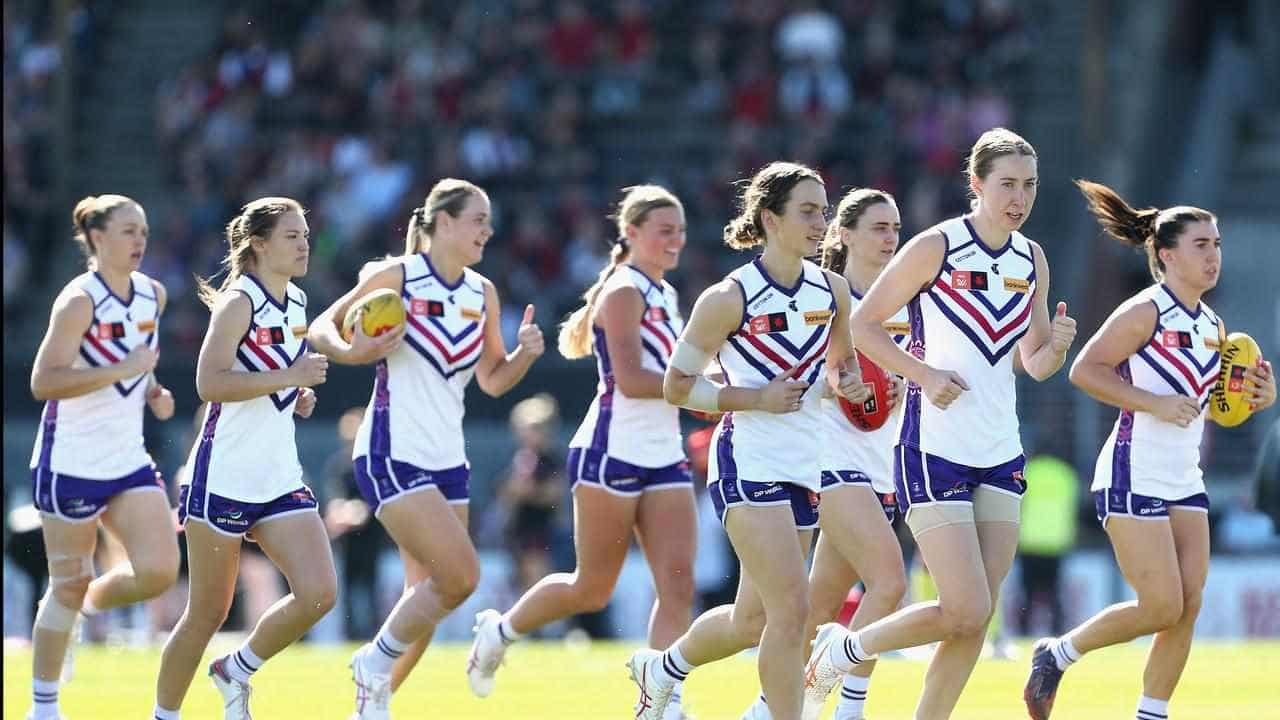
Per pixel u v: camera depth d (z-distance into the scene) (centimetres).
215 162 9188
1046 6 9869
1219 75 10162
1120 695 4028
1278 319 9100
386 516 3058
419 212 3161
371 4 9756
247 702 2944
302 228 2919
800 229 2627
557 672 4544
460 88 9381
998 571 2695
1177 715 3478
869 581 2834
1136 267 8612
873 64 9362
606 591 3356
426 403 3092
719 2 9875
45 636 3155
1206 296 9206
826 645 2786
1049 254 8875
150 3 10312
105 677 4269
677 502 3275
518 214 8931
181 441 7194
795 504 2686
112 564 5178
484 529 6738
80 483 3142
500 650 3434
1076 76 9581
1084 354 2967
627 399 3266
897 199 8925
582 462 3300
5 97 9719
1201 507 2956
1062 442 7294
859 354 3012
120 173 9644
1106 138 9156
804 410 2662
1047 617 6041
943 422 2683
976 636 2675
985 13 9631
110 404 3164
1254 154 9900
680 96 9581
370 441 3083
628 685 4150
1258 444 8094
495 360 3297
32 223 9181
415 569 3256
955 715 3478
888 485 3091
